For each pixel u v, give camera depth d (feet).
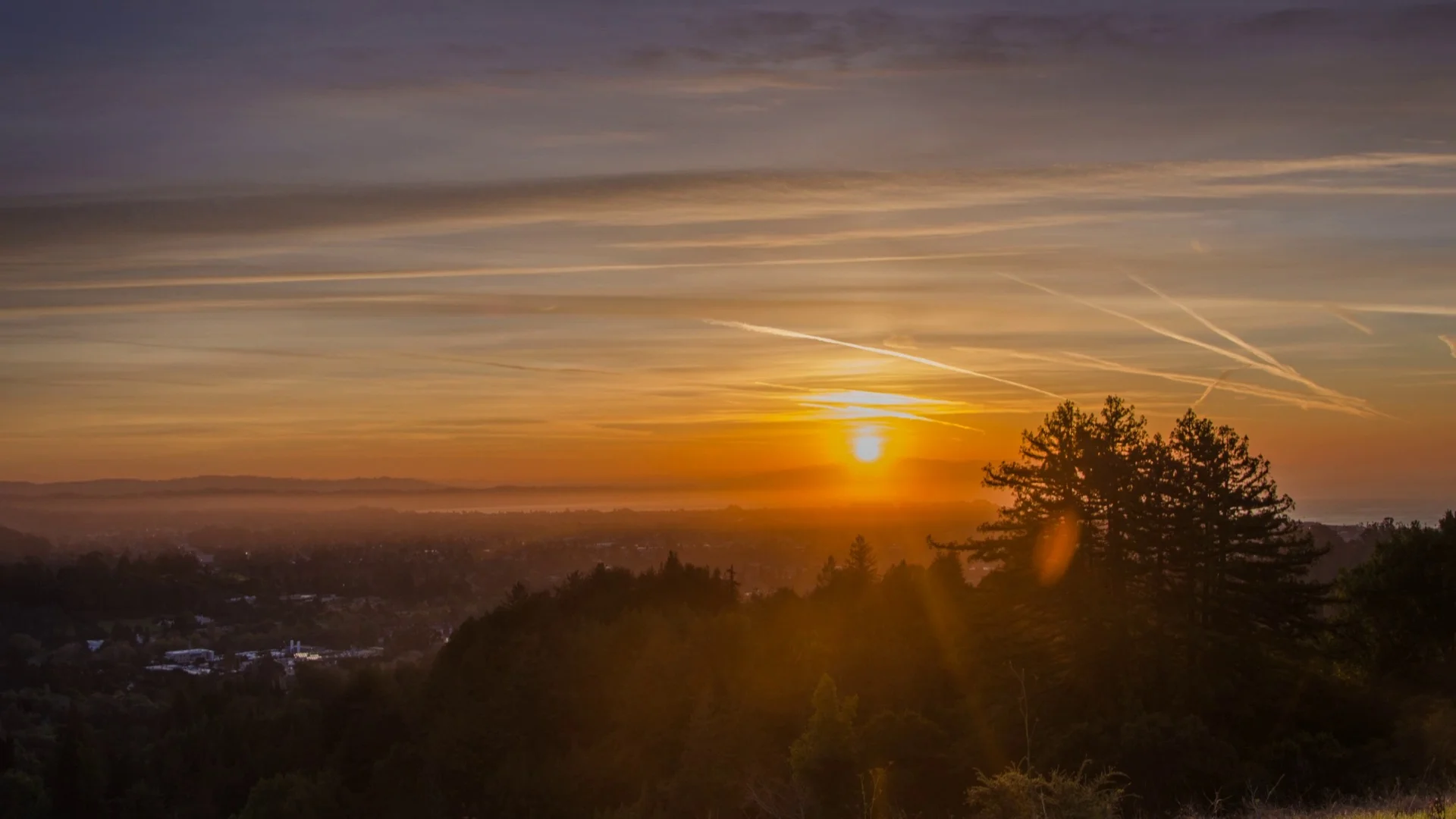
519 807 137.39
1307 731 84.89
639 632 171.01
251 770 199.82
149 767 205.98
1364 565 127.95
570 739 154.10
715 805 101.55
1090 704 92.27
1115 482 121.08
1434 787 60.59
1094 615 101.91
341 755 182.60
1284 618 120.06
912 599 157.79
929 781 82.53
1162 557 121.70
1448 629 117.19
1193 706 89.92
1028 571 122.31
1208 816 62.49
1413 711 90.12
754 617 177.17
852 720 94.63
